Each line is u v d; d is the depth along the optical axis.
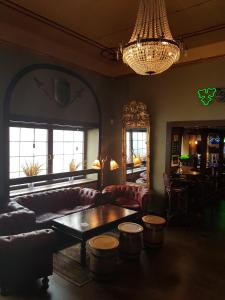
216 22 3.79
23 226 3.46
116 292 2.80
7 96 4.07
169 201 5.05
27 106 4.37
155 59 2.51
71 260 3.48
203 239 4.26
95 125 5.73
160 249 3.87
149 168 5.56
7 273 2.68
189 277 3.10
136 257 3.49
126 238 3.47
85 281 3.00
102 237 3.27
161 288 2.87
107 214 3.98
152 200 5.57
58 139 5.23
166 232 4.57
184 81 5.12
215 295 2.76
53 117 4.80
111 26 3.98
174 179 5.17
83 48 4.94
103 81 5.96
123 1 3.24
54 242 2.92
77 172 5.46
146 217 4.08
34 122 4.50
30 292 2.80
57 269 3.25
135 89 5.86
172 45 2.48
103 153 5.98
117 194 5.38
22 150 4.59
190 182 5.21
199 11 3.46
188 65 5.04
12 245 2.64
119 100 6.13
